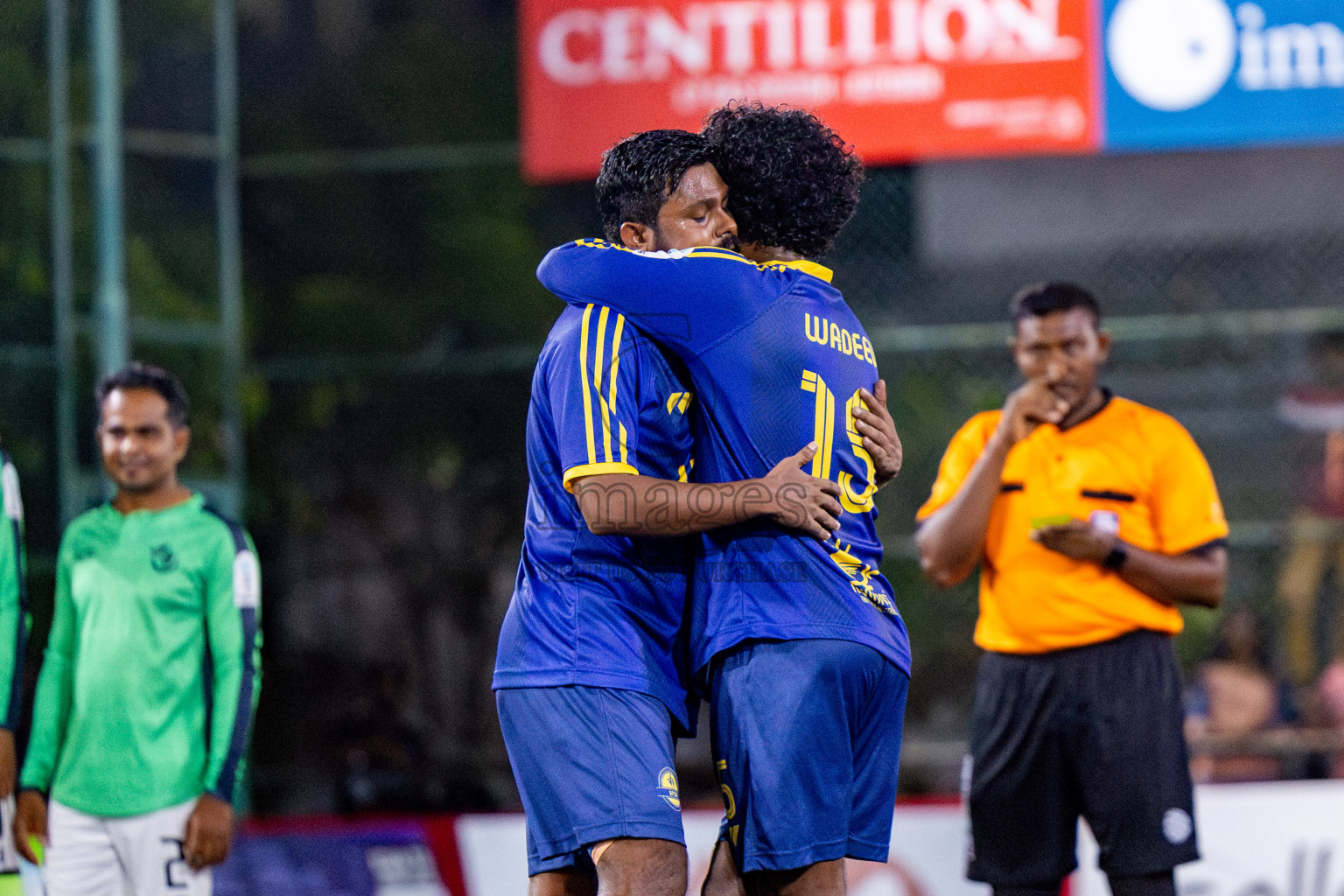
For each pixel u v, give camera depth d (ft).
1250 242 92.48
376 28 95.91
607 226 36.29
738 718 32.89
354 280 91.61
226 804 49.19
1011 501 49.01
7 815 47.29
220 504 80.79
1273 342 86.94
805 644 32.71
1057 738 47.50
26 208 72.23
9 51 72.38
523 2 84.69
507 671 33.68
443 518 86.38
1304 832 61.52
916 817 63.00
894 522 87.45
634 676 32.86
